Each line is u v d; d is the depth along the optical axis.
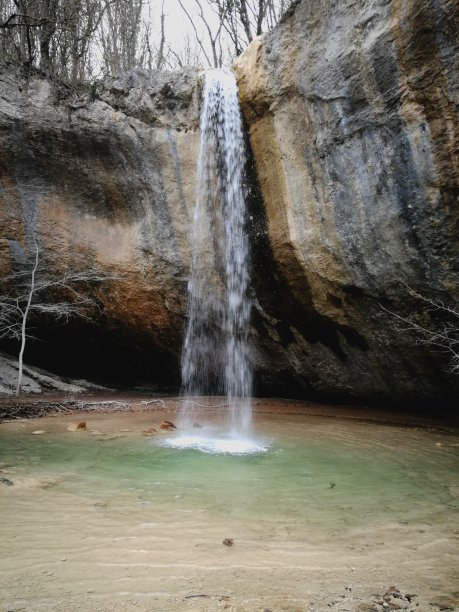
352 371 9.45
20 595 2.25
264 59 8.25
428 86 5.84
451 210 6.22
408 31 5.83
